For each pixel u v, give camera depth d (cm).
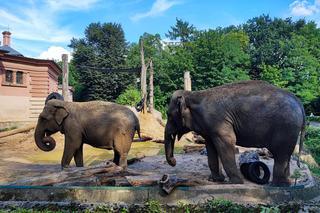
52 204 602
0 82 2369
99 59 5028
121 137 811
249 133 625
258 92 629
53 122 861
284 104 607
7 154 1373
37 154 1391
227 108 632
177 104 687
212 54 4472
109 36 5331
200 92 673
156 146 1625
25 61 2494
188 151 1262
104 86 4853
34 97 2555
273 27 6538
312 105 4803
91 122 824
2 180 824
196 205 584
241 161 703
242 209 560
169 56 4838
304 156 1264
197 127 668
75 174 661
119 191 612
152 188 609
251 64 5294
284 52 5097
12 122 2412
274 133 608
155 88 4362
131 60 5416
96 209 580
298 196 607
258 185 630
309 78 4812
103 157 1305
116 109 839
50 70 2694
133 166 926
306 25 6538
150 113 2109
